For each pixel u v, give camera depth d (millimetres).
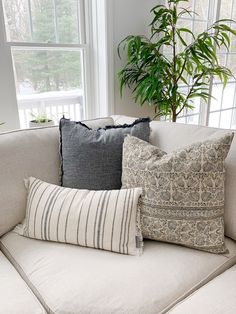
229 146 1016
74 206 1062
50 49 1885
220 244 998
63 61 1983
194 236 994
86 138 1243
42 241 1084
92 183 1212
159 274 886
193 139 1200
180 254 988
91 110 2184
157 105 2221
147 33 2182
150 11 2051
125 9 1992
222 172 1008
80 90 2141
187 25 2549
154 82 1860
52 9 1841
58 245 1055
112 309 767
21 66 1804
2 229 1146
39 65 1880
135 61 1969
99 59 2031
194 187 989
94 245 1021
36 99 1938
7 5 1654
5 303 775
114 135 1267
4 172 1150
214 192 998
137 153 1116
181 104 2318
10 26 1695
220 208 1014
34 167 1229
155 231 1028
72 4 1922
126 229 1012
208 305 754
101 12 1901
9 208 1150
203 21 2676
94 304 780
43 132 1315
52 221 1056
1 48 1633
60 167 1303
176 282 861
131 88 2197
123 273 886
